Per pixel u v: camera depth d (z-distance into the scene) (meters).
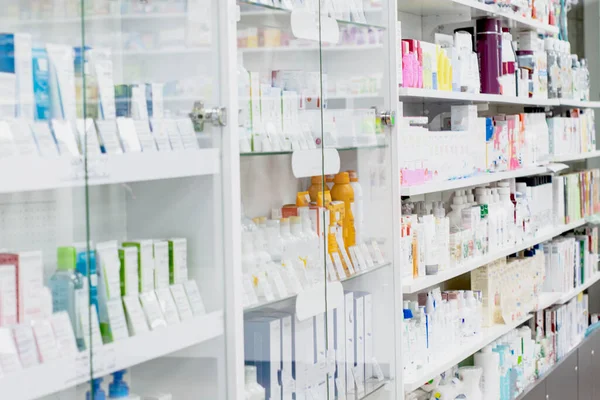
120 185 2.17
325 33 3.09
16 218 1.95
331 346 3.11
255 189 2.68
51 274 1.98
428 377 3.72
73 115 2.03
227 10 2.48
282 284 2.80
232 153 2.50
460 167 4.19
